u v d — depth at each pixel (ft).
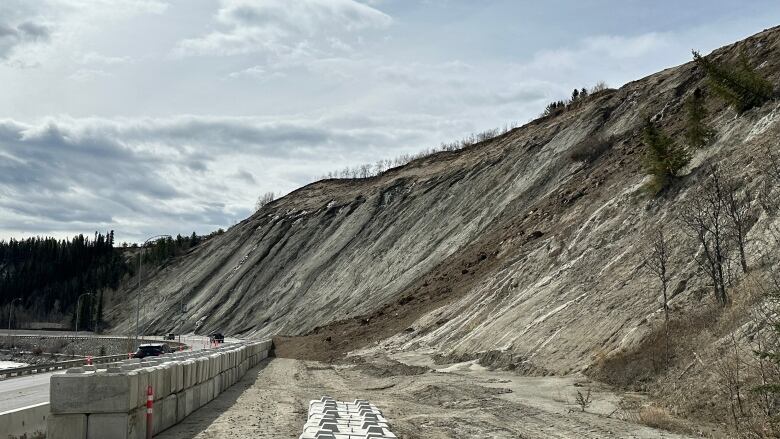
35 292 586.45
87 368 48.32
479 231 199.72
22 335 399.65
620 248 105.40
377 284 225.35
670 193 107.14
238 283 319.47
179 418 59.31
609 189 134.82
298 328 239.50
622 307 89.45
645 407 62.23
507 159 230.07
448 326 137.80
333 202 323.37
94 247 615.98
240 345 128.57
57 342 363.56
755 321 62.59
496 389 79.97
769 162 88.94
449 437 52.70
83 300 481.46
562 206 156.46
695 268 84.99
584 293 101.50
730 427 52.42
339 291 246.47
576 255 115.96
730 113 120.57
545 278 118.01
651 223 104.42
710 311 74.02
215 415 63.82
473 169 248.11
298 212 337.52
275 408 70.33
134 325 384.68
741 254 77.30
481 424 58.59
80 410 44.01
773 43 150.51
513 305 117.91
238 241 359.25
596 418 60.54
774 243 75.66
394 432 54.49
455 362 113.80
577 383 78.43
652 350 75.15
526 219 170.71
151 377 50.08
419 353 130.93
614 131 184.14
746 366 57.88
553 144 207.82
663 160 109.81
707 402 58.29
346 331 185.37
